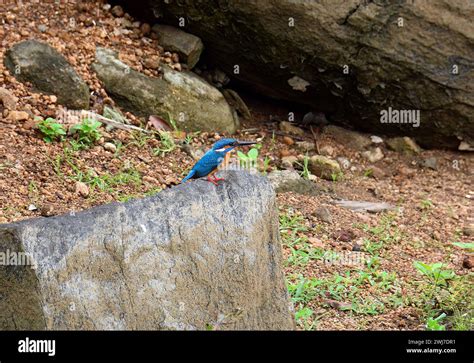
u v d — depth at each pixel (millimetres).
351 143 9445
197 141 8648
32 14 8781
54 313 4207
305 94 9430
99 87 8453
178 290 4602
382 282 6715
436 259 7312
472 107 9008
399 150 9414
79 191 7105
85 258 4324
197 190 4801
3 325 4215
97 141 7883
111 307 4375
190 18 8938
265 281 5004
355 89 9102
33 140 7555
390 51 8750
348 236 7520
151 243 4539
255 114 9742
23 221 4301
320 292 6496
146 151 8094
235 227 4852
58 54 8266
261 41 8852
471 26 8695
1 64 8094
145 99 8562
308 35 8664
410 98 9062
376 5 8586
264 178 5125
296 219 7668
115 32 9039
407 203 8430
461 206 8422
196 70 9492
